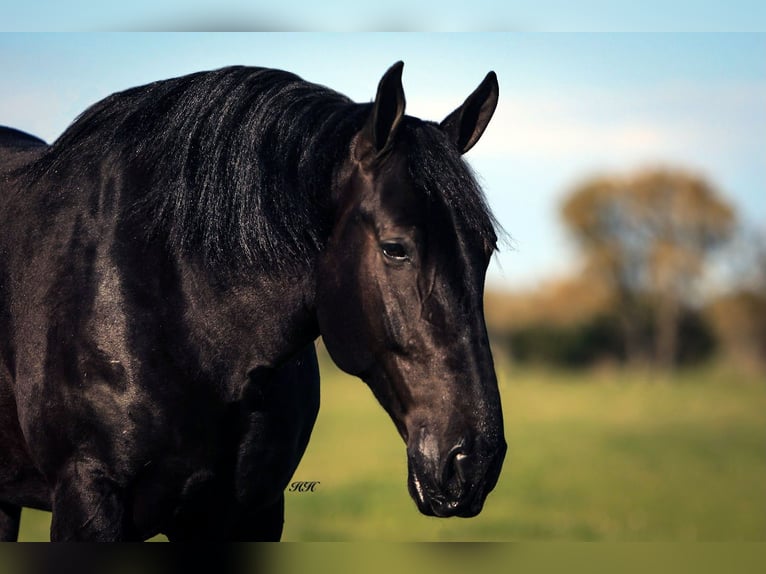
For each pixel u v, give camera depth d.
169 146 5.54
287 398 5.82
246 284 5.40
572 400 46.91
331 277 5.14
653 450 26.86
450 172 4.96
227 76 5.61
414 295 4.85
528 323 83.75
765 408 42.94
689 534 14.31
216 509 5.71
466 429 4.75
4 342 5.77
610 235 89.44
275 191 5.28
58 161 5.85
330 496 17.61
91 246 5.50
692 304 85.62
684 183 90.56
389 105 5.01
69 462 5.44
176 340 5.39
